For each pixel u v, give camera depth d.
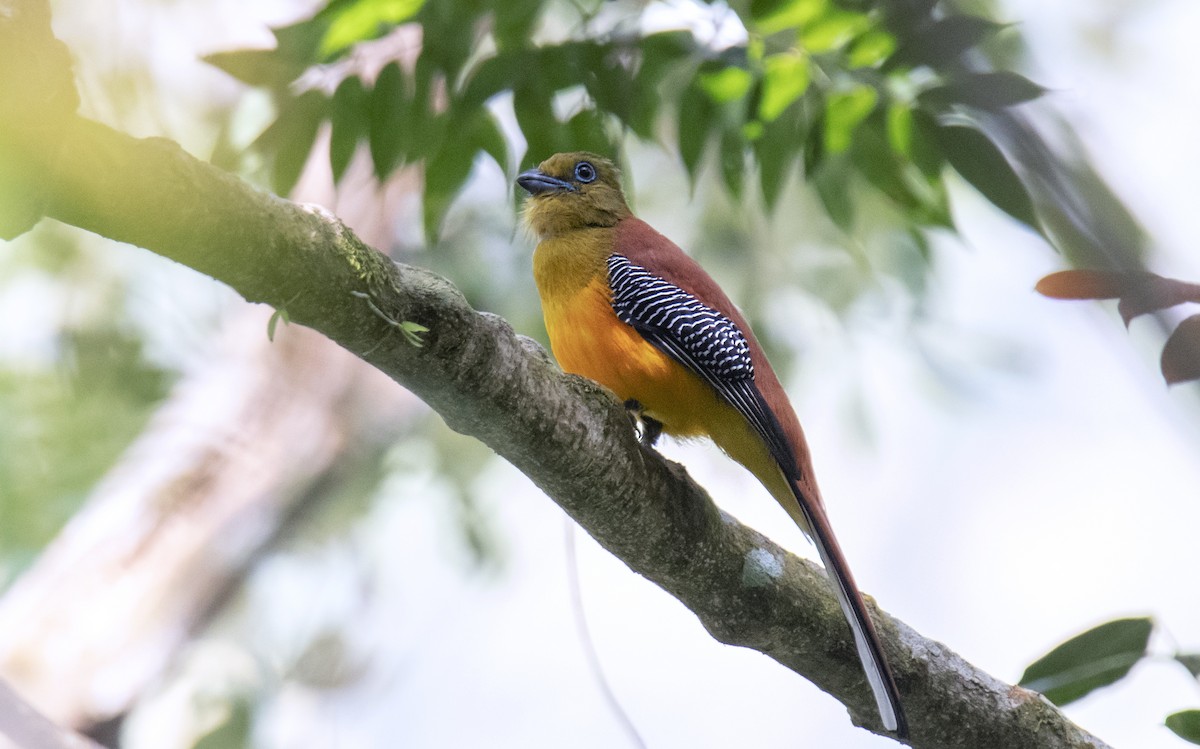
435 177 10.30
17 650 15.68
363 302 6.91
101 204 5.86
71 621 16.03
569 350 10.82
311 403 17.94
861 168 10.74
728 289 17.80
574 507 8.35
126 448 17.64
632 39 10.13
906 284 17.77
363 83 10.11
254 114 10.98
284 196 10.27
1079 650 8.98
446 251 16.86
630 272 10.55
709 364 10.20
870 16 9.52
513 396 7.66
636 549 8.59
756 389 10.17
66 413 17.33
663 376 10.35
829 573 9.16
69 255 17.27
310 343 18.16
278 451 17.62
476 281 16.70
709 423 10.55
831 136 10.13
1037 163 8.49
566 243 10.99
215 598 16.81
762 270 17.89
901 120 9.96
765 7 9.54
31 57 5.34
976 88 8.88
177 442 17.44
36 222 5.81
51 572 16.41
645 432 11.05
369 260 6.92
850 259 17.78
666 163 18.16
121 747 15.58
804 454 10.44
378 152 10.14
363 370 18.17
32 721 13.37
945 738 9.09
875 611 9.16
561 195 11.51
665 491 8.42
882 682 8.48
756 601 8.85
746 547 8.85
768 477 10.60
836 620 9.03
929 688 9.00
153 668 15.99
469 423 7.80
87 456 17.39
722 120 10.64
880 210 17.47
